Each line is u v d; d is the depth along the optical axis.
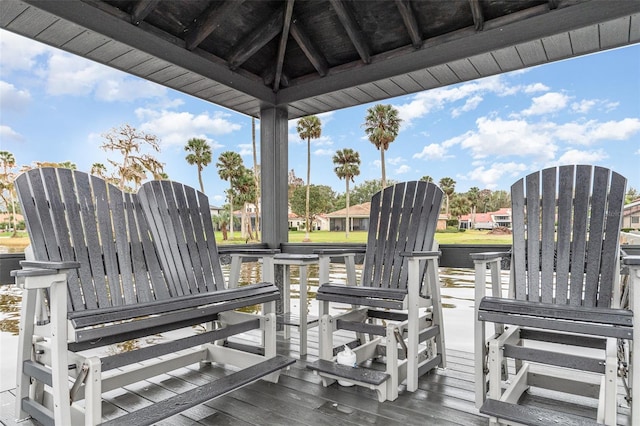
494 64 3.01
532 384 2.09
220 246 3.46
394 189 2.80
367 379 2.04
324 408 2.00
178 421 1.87
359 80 3.39
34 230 1.84
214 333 2.13
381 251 2.74
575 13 2.49
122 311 1.67
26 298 1.86
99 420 1.55
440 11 2.93
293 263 2.93
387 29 3.19
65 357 1.54
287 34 3.31
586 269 2.02
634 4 2.32
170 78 3.24
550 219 2.17
